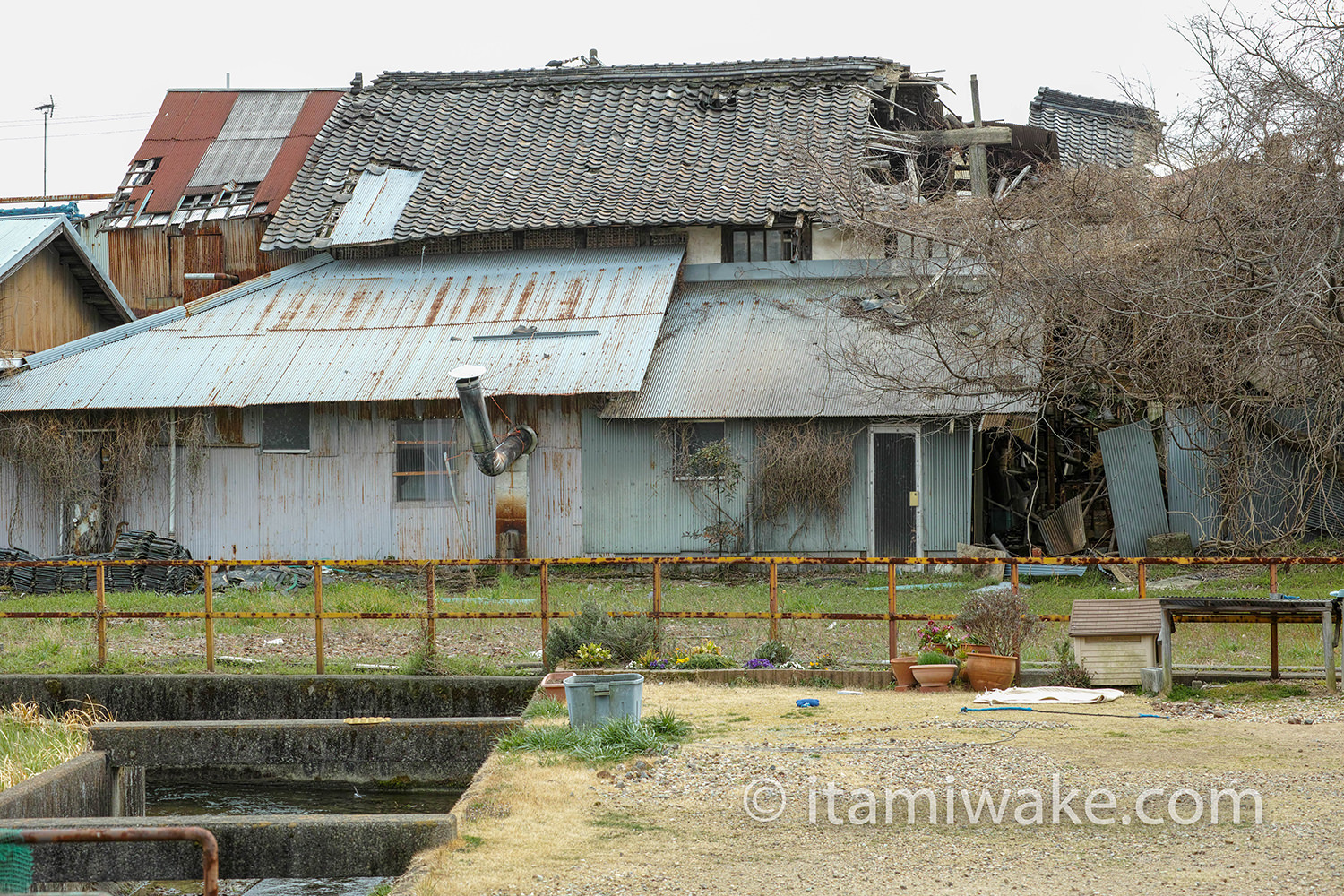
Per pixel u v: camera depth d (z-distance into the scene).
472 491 21.27
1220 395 17.52
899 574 19.62
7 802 8.59
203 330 22.80
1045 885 6.01
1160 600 11.06
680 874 6.27
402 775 11.39
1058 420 21.69
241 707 12.62
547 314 22.03
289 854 7.36
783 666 12.20
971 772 8.12
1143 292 17.03
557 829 7.07
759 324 22.06
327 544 21.59
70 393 21.36
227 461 21.86
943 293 19.78
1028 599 16.14
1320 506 18.52
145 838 5.22
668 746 8.96
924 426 20.11
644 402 20.27
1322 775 7.80
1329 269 15.39
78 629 15.86
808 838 6.88
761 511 20.30
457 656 13.58
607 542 20.88
